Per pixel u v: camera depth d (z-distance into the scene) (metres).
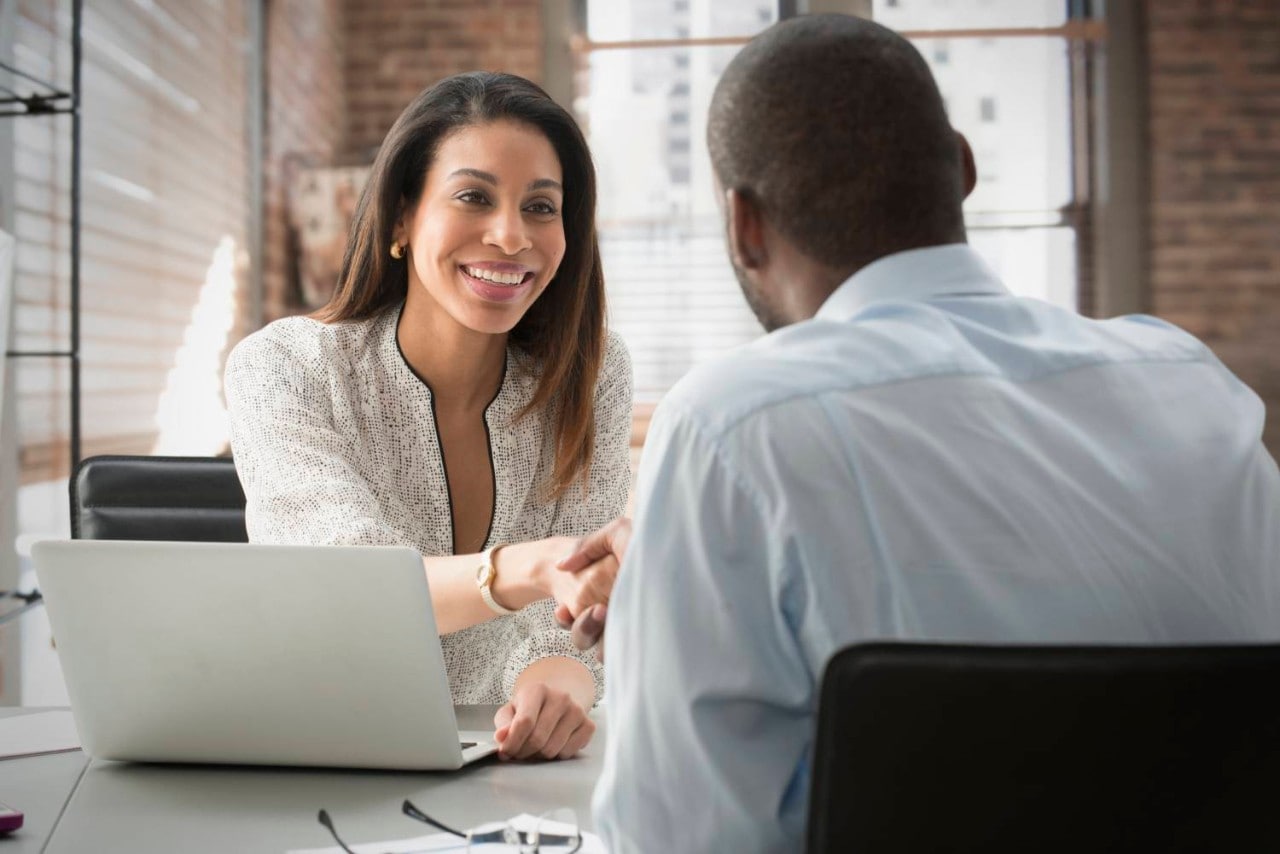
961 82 4.57
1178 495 0.77
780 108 0.80
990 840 0.66
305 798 1.09
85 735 1.18
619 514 1.77
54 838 0.99
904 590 0.72
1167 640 0.74
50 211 3.06
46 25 3.04
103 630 1.12
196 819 1.03
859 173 0.80
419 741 1.12
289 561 1.06
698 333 4.61
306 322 1.64
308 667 1.10
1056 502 0.74
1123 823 0.66
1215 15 4.50
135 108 3.55
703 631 0.74
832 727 0.66
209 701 1.13
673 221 4.62
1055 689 0.64
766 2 4.60
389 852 0.95
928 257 0.82
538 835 0.95
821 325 0.79
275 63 4.51
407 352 1.64
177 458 1.89
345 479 1.46
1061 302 4.55
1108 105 4.52
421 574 1.05
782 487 0.72
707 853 0.74
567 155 1.63
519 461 1.70
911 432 0.74
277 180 4.51
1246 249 4.50
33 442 2.99
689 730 0.73
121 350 3.44
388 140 1.61
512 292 1.57
